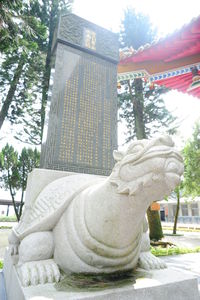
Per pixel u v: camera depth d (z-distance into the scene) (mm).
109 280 1533
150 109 11242
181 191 16281
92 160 3338
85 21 4223
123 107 11750
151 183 1292
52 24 11086
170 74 5789
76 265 1583
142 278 1618
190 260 4305
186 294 1575
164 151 1267
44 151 3117
